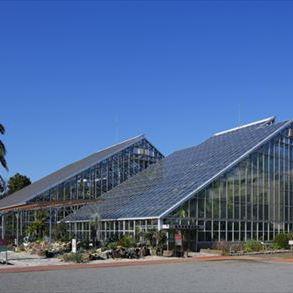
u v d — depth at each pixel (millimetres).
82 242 45062
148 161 84438
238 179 53031
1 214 66125
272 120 66250
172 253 40031
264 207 55250
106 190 78625
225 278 23953
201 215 48938
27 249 47781
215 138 71750
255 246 45688
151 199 53094
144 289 19797
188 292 18875
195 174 54875
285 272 27156
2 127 43281
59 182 74125
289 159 59375
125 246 43469
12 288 20266
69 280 23344
